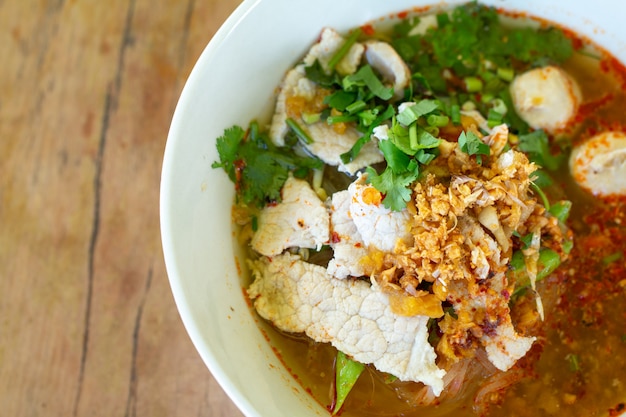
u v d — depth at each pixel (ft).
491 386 1.09
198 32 1.29
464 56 1.17
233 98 1.07
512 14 1.17
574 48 1.17
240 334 1.05
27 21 1.30
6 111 1.28
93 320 1.21
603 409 1.09
